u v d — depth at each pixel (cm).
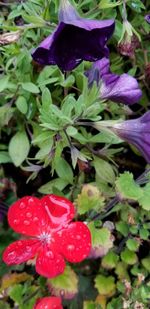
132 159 27
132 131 21
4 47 23
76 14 19
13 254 20
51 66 24
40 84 23
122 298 22
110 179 23
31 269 24
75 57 19
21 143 24
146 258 24
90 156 24
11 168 26
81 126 24
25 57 23
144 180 23
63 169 24
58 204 21
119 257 24
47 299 21
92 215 23
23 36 23
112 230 24
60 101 25
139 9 25
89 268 24
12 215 21
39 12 24
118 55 26
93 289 24
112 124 21
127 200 22
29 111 24
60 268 20
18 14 24
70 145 21
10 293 22
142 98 27
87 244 21
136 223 23
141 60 27
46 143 22
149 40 27
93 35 19
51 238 21
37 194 26
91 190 22
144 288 22
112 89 22
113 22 18
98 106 21
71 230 21
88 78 23
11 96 24
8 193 26
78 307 23
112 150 24
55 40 18
